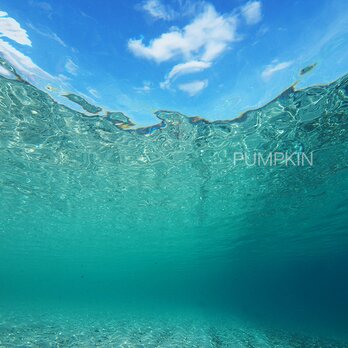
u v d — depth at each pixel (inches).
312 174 596.4
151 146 483.5
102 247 1497.3
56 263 2171.5
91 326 767.1
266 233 1138.0
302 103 364.5
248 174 601.0
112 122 405.7
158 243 1381.6
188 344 578.9
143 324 885.2
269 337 714.8
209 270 2669.8
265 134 442.3
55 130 433.1
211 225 1023.6
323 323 1035.9
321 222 972.6
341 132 443.5
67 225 1041.5
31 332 593.0
